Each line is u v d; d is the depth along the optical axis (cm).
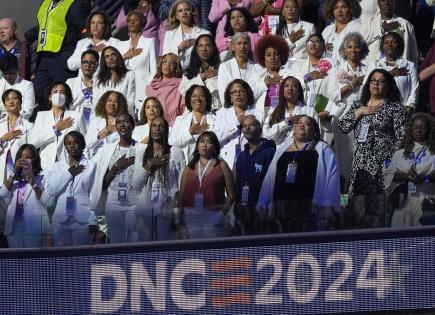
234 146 3631
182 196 3416
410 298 2844
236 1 4116
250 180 3441
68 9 4350
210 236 2881
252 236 2859
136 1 4397
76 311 2864
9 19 4397
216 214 2884
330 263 2848
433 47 3981
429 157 3325
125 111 3797
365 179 3512
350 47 3766
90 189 3516
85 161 3541
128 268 2859
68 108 3941
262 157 3444
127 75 4031
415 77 3747
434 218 2872
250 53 3872
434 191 2991
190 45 4044
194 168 3416
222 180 3409
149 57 4103
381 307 2845
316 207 2869
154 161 3497
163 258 2859
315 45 3800
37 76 4384
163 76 3941
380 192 3491
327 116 3734
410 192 3102
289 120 3638
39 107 4269
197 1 4203
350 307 2848
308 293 2852
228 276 2856
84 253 2861
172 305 2859
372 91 3562
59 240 2922
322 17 4122
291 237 2848
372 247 2845
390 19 3912
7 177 3522
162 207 2939
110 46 4019
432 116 3506
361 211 2869
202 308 2856
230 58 3966
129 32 4222
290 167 3375
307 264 2852
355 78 3750
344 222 2866
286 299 2852
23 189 3497
